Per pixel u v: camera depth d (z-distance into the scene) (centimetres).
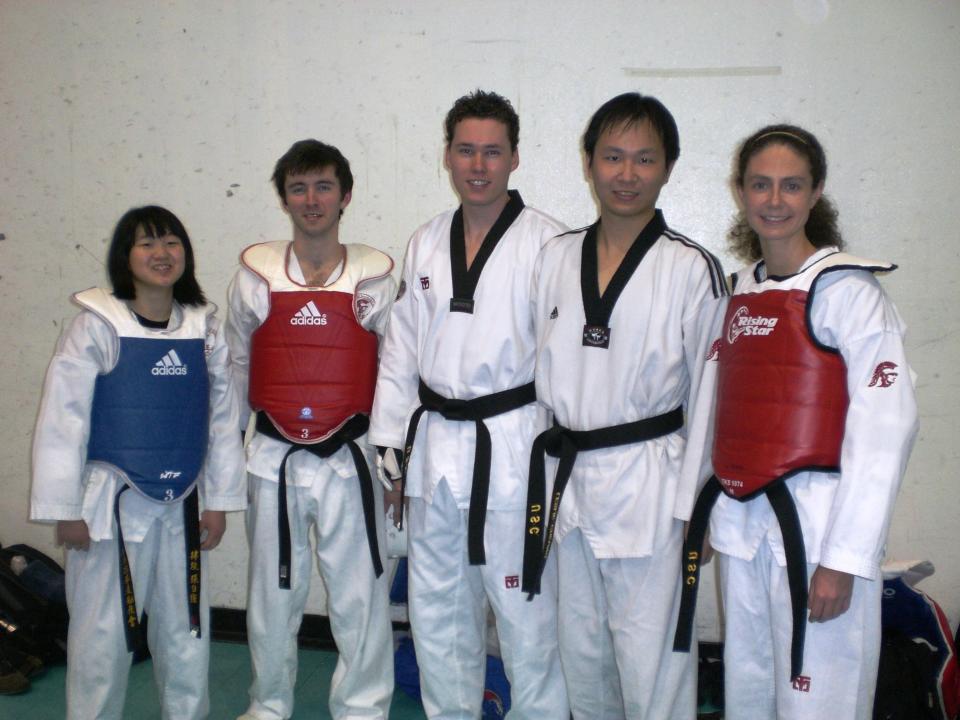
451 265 200
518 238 198
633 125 172
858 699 149
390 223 278
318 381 212
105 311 194
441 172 273
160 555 204
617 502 175
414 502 207
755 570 157
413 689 252
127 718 236
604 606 188
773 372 151
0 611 263
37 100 290
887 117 249
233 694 250
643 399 176
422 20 268
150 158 287
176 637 207
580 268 183
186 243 204
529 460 195
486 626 237
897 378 143
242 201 283
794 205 152
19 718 236
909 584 235
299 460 216
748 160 158
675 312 175
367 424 222
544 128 267
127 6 282
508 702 234
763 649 160
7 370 302
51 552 305
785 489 150
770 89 254
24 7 287
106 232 292
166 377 198
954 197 248
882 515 140
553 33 263
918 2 244
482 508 194
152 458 196
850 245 255
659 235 180
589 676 193
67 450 189
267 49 277
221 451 213
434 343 201
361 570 220
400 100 272
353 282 216
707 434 169
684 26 257
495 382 196
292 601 223
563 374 182
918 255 252
